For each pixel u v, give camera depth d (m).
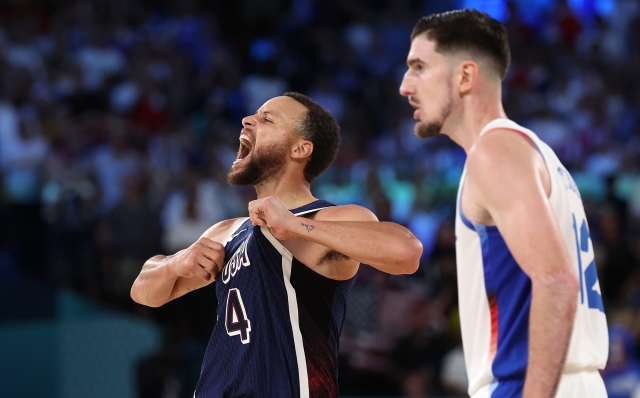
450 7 27.86
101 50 22.92
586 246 4.92
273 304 5.43
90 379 13.79
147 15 25.78
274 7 28.73
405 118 23.14
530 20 26.80
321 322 5.49
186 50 25.02
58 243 15.82
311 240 5.20
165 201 16.62
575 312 4.27
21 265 15.70
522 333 4.61
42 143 18.39
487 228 4.72
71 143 18.67
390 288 15.05
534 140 4.74
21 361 13.59
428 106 5.17
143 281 6.20
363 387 14.56
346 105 24.42
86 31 23.25
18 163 17.91
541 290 4.25
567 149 21.91
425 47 5.19
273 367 5.35
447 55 5.12
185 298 14.47
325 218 5.59
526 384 4.26
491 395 4.68
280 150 5.81
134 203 15.82
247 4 28.66
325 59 25.86
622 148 21.59
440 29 5.15
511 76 24.84
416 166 19.48
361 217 5.55
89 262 15.64
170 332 13.89
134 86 21.84
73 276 15.58
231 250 5.77
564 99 24.28
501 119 4.86
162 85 22.58
